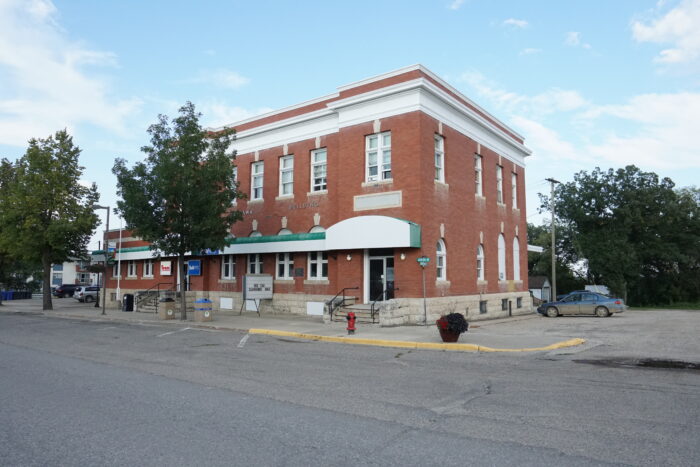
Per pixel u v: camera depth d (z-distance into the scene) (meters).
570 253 53.06
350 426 6.47
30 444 5.77
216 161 21.62
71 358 12.44
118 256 35.09
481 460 5.20
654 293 53.09
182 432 6.21
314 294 23.78
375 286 21.84
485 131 26.97
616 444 5.71
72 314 28.23
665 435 6.03
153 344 15.15
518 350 13.59
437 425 6.51
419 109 20.89
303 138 25.25
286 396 8.21
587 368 10.86
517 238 30.36
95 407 7.47
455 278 22.98
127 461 5.20
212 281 28.73
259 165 27.53
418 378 9.75
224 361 11.91
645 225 47.34
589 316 29.23
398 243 19.78
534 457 5.29
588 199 48.84
